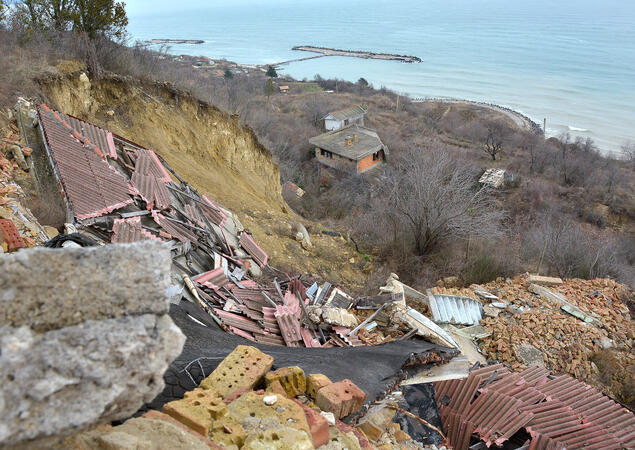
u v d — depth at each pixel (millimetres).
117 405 2504
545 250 22250
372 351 8180
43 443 2422
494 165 50125
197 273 12125
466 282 19922
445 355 8008
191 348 6480
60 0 20578
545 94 98250
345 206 33344
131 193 12844
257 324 11430
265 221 21000
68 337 2391
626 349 14477
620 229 39812
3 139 12312
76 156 12609
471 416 8797
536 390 9664
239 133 25125
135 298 2650
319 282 17406
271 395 4457
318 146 47281
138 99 20469
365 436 5840
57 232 10273
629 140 68062
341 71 131875
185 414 3879
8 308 2340
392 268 21797
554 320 14781
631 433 8906
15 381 2178
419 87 108312
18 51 16828
